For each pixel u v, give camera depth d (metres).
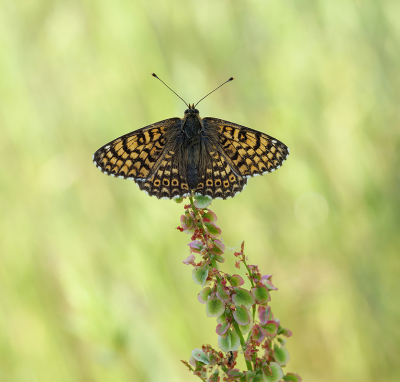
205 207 0.31
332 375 0.36
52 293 0.36
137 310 0.35
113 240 0.36
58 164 0.37
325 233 0.37
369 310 0.36
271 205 0.37
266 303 0.31
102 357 0.34
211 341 0.35
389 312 0.36
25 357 0.35
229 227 0.37
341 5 0.37
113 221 0.37
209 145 0.34
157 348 0.35
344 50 0.37
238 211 0.37
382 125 0.37
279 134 0.37
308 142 0.37
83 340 0.35
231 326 0.31
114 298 0.35
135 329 0.34
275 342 0.31
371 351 0.36
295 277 0.37
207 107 0.37
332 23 0.37
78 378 0.35
